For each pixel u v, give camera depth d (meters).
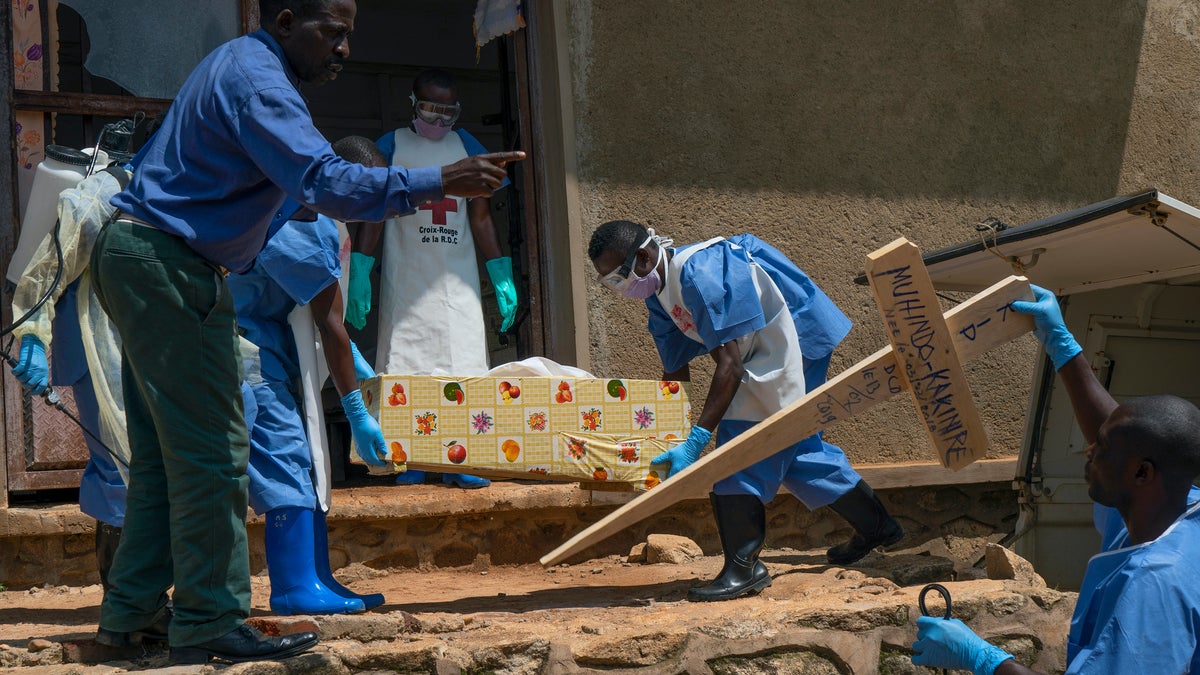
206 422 3.11
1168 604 2.10
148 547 3.31
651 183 5.98
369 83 9.88
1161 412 2.26
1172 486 2.25
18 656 3.29
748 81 6.21
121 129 4.12
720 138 6.14
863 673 3.71
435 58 10.05
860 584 4.27
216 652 3.16
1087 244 4.53
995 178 6.80
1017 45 6.89
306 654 3.24
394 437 3.84
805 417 3.22
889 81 6.55
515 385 3.98
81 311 3.77
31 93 5.02
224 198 3.15
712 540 5.77
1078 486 5.57
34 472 4.88
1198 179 7.41
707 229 6.07
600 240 4.18
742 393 4.25
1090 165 7.06
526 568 5.34
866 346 6.41
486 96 10.31
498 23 6.07
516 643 3.42
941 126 6.68
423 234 5.95
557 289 5.93
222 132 3.11
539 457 3.98
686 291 4.14
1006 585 4.10
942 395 3.17
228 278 3.85
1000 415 6.77
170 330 3.07
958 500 6.35
